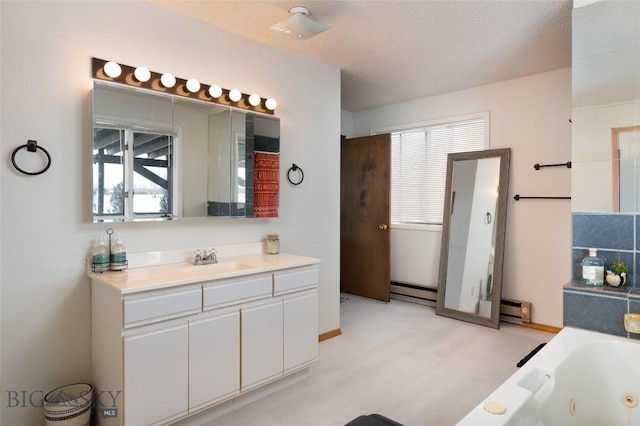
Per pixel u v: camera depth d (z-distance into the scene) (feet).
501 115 13.09
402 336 11.57
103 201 7.02
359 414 7.32
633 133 6.92
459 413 7.35
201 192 8.43
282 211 10.28
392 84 13.35
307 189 10.91
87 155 6.98
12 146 6.21
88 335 7.05
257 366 7.63
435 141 15.12
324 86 11.32
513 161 12.83
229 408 7.37
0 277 6.16
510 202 12.89
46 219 6.56
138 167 7.47
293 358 8.32
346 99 15.46
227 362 7.15
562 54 10.53
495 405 4.60
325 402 7.75
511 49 10.19
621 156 7.04
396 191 16.51
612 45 7.06
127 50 7.44
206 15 8.31
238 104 9.18
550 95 12.02
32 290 6.46
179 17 8.18
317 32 8.11
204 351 6.81
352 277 16.83
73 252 6.85
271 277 7.91
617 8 7.01
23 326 6.38
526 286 12.57
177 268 7.68
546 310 12.16
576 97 7.41
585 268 7.26
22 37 6.28
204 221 8.66
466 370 9.18
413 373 9.03
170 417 6.37
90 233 7.04
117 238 7.32
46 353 6.61
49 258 6.60
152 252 7.84
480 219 13.33
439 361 9.70
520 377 5.31
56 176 6.64
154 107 7.71
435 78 12.68
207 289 6.85
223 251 8.97
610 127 7.13
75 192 6.86
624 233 7.03
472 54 10.56
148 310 6.12
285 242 10.36
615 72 7.05
